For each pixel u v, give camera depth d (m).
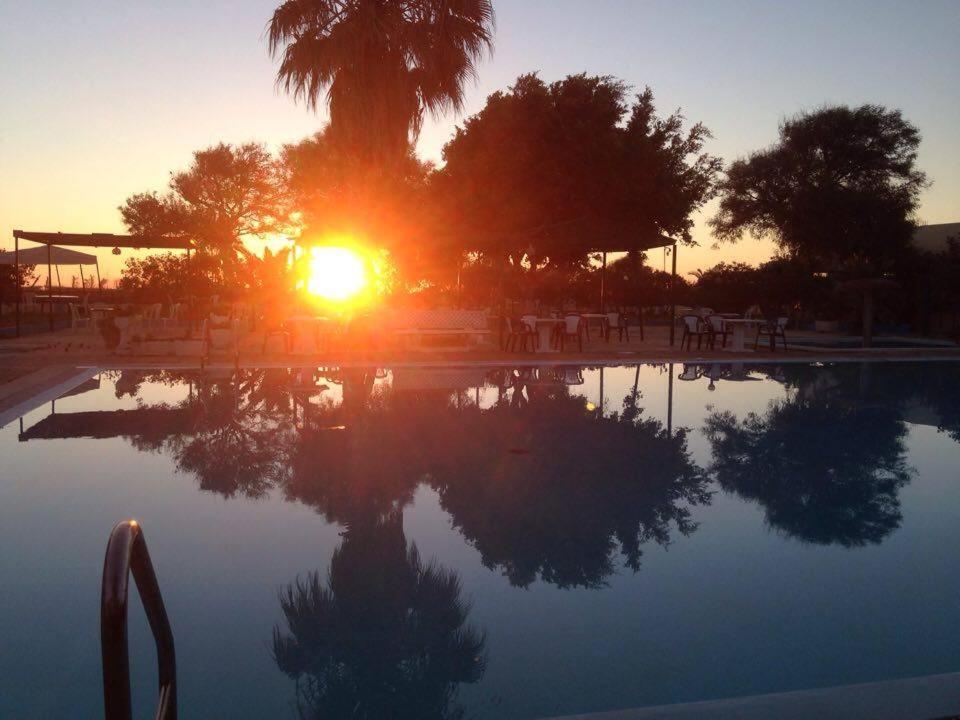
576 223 15.38
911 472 5.50
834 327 21.83
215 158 22.36
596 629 2.84
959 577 3.41
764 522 4.26
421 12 13.91
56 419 7.25
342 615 2.94
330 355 13.25
